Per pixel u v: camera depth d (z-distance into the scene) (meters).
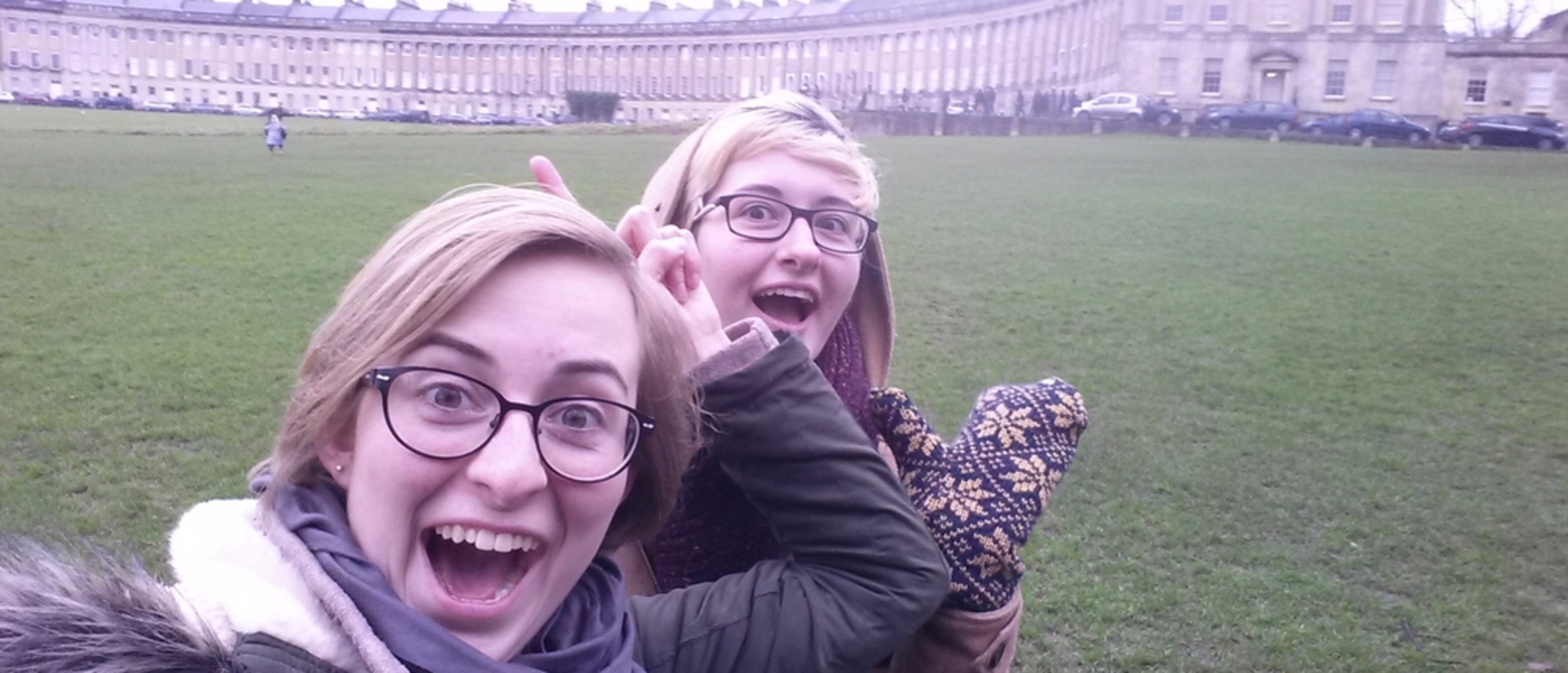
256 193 7.61
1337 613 1.96
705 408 0.63
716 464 0.69
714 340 0.65
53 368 3.21
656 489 0.59
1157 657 1.79
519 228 0.50
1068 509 2.41
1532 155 12.33
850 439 0.64
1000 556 0.64
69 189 7.45
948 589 0.64
